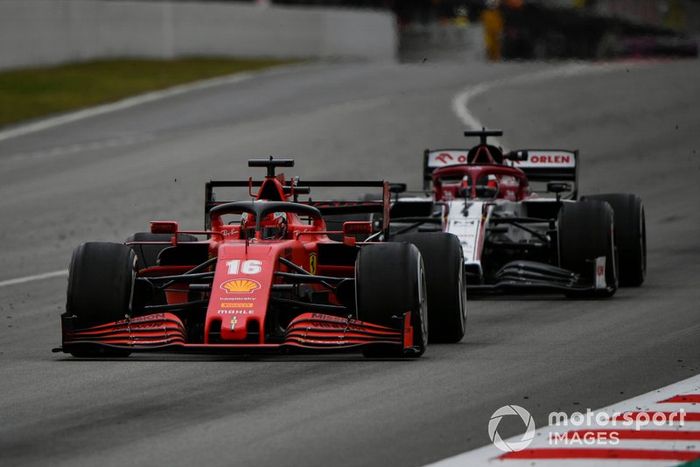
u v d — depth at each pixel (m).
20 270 59.31
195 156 101.38
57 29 161.88
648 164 96.69
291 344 33.19
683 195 83.19
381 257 34.56
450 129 114.19
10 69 154.25
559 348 36.78
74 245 66.88
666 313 44.34
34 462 23.84
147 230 71.25
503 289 48.16
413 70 173.75
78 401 29.30
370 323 34.03
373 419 27.05
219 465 23.47
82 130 120.00
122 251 35.44
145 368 33.44
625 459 23.89
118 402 29.06
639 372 32.50
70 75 155.12
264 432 25.94
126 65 168.00
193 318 37.47
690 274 56.53
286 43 197.12
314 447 24.69
